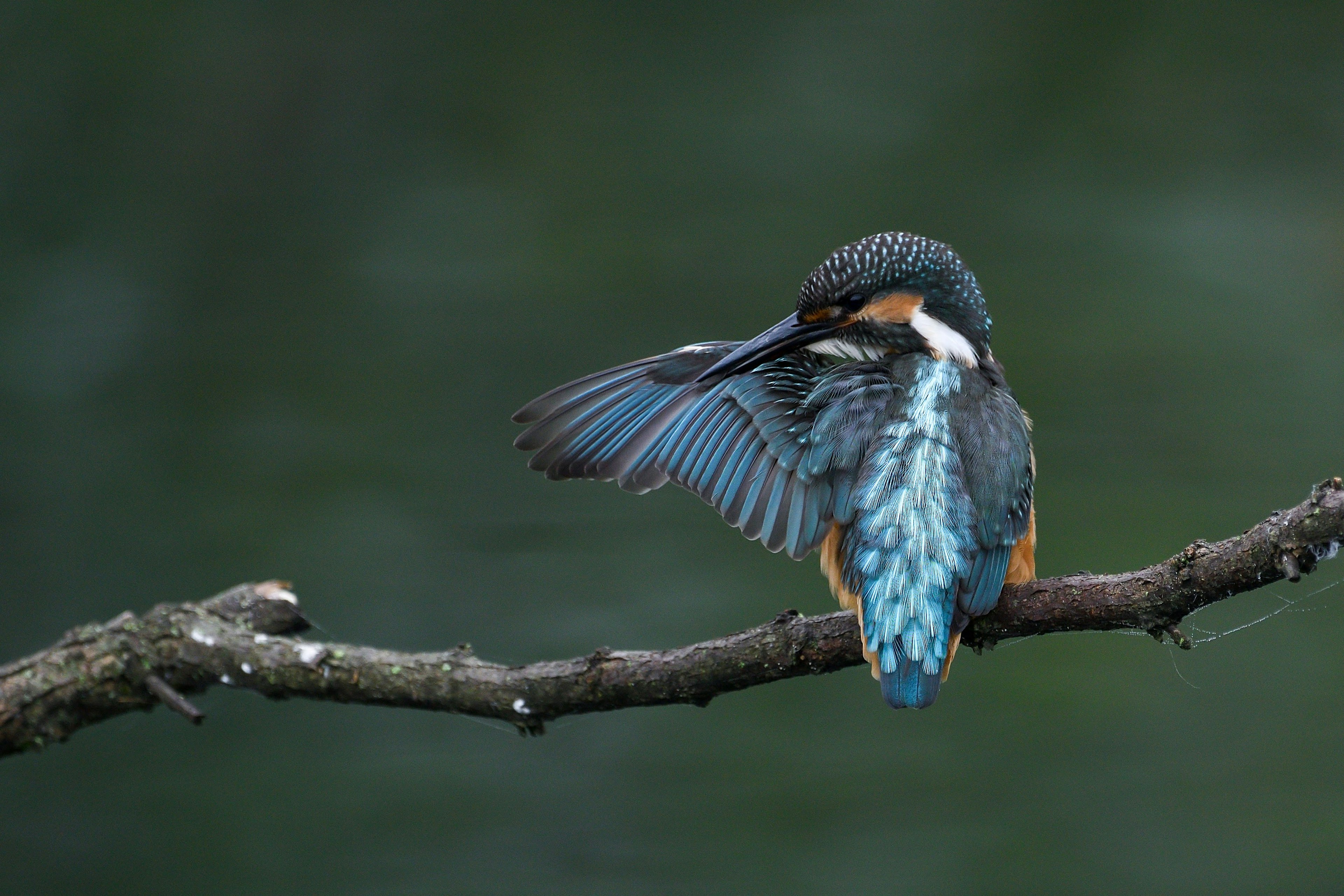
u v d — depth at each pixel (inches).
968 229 365.4
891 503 237.8
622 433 240.2
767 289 340.5
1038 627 237.3
